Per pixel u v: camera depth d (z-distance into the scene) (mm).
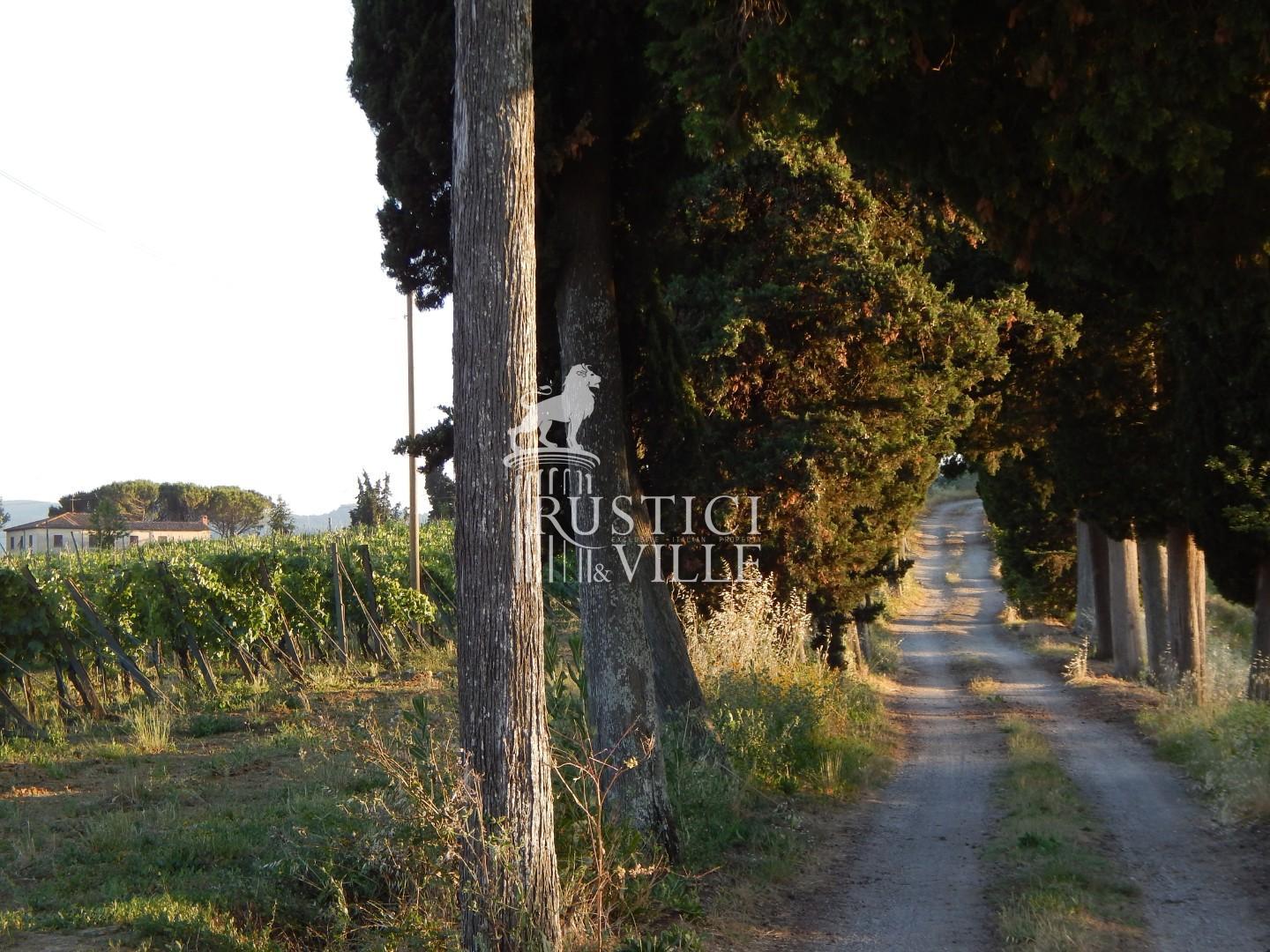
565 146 8766
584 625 8977
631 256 9945
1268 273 7984
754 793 11297
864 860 9656
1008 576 41625
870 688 22266
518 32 6039
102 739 13406
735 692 13492
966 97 8188
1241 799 10625
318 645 21219
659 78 9266
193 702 16469
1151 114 6801
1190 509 16625
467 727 5926
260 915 6926
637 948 6449
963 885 8719
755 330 15727
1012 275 18000
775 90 7777
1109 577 29266
